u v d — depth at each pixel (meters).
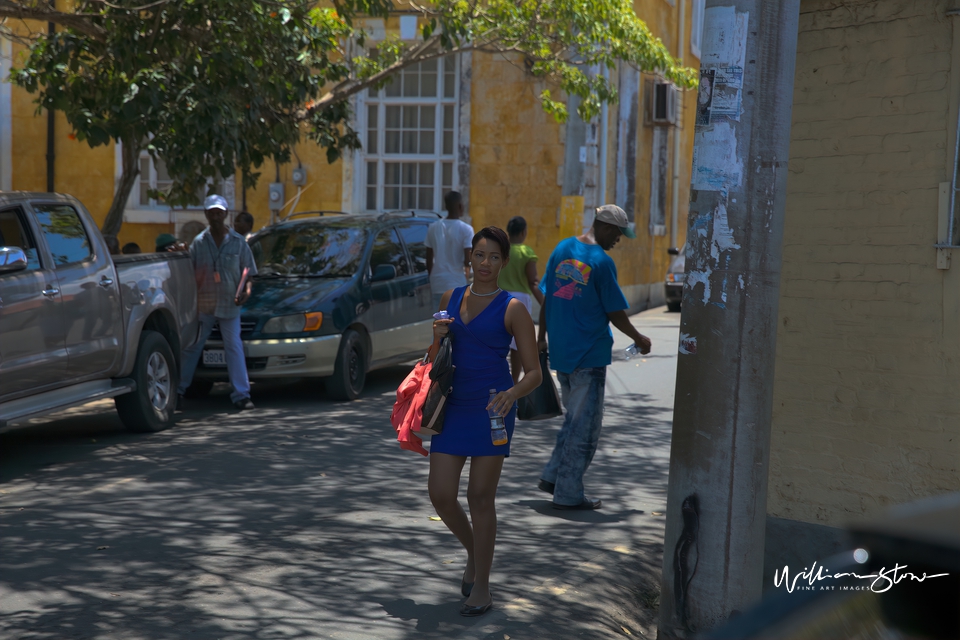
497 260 4.61
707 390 3.95
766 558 5.34
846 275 5.09
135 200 18.44
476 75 18.31
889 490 4.98
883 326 4.98
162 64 10.23
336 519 6.08
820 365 5.19
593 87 14.60
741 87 3.88
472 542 4.70
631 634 4.63
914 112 4.86
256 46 10.41
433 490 4.54
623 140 21.11
